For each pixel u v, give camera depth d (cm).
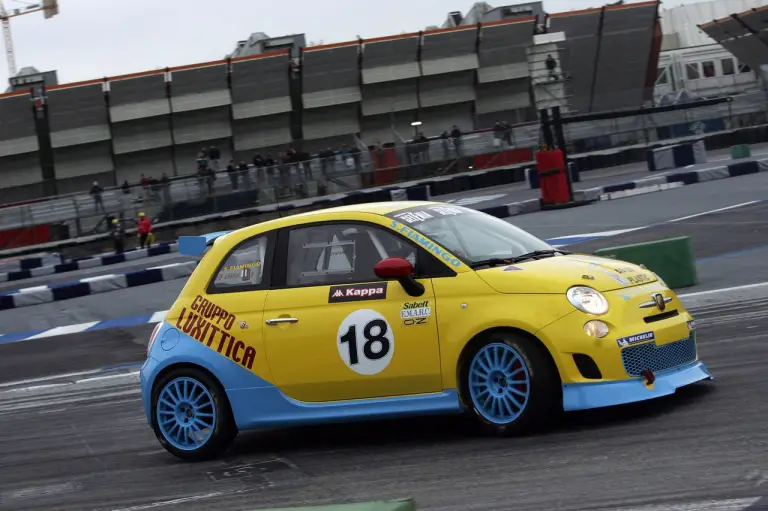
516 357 667
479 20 5178
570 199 2745
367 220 737
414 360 696
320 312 728
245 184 4022
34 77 4694
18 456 909
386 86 4734
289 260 755
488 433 687
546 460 614
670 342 686
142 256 3600
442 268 700
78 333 1866
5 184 4416
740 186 2630
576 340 652
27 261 3662
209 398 769
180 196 3991
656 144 4216
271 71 4581
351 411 719
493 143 4231
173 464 784
